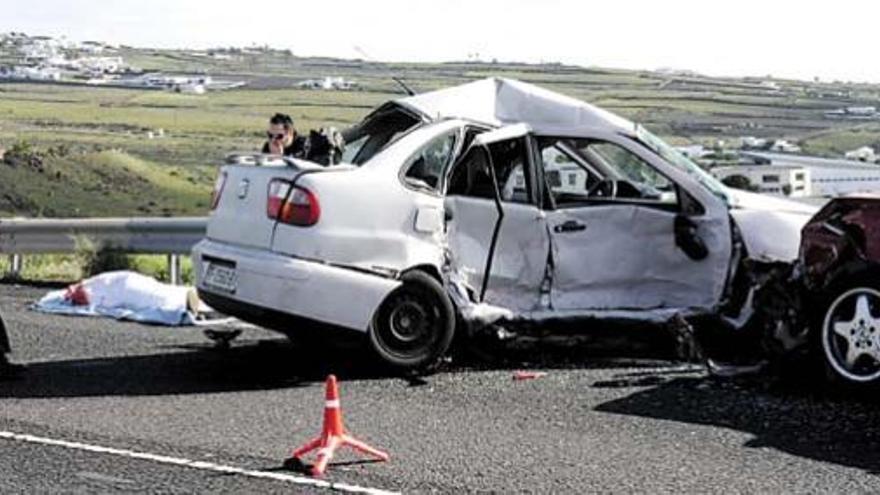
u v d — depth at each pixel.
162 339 13.45
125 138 57.31
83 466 8.41
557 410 10.04
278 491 7.83
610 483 8.02
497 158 12.12
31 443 9.02
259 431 9.40
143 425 9.59
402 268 11.41
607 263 12.16
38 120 67.56
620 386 10.88
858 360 10.33
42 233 19.05
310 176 11.24
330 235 11.19
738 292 11.88
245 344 13.16
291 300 11.12
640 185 12.39
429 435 9.27
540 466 8.41
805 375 10.99
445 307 11.53
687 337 11.74
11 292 17.47
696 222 12.10
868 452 8.75
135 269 18.69
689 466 8.41
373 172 11.46
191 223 18.16
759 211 11.99
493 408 10.15
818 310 10.53
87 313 15.18
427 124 11.90
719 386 10.80
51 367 11.90
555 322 11.89
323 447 8.49
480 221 11.88
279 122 14.12
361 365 11.92
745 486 7.95
